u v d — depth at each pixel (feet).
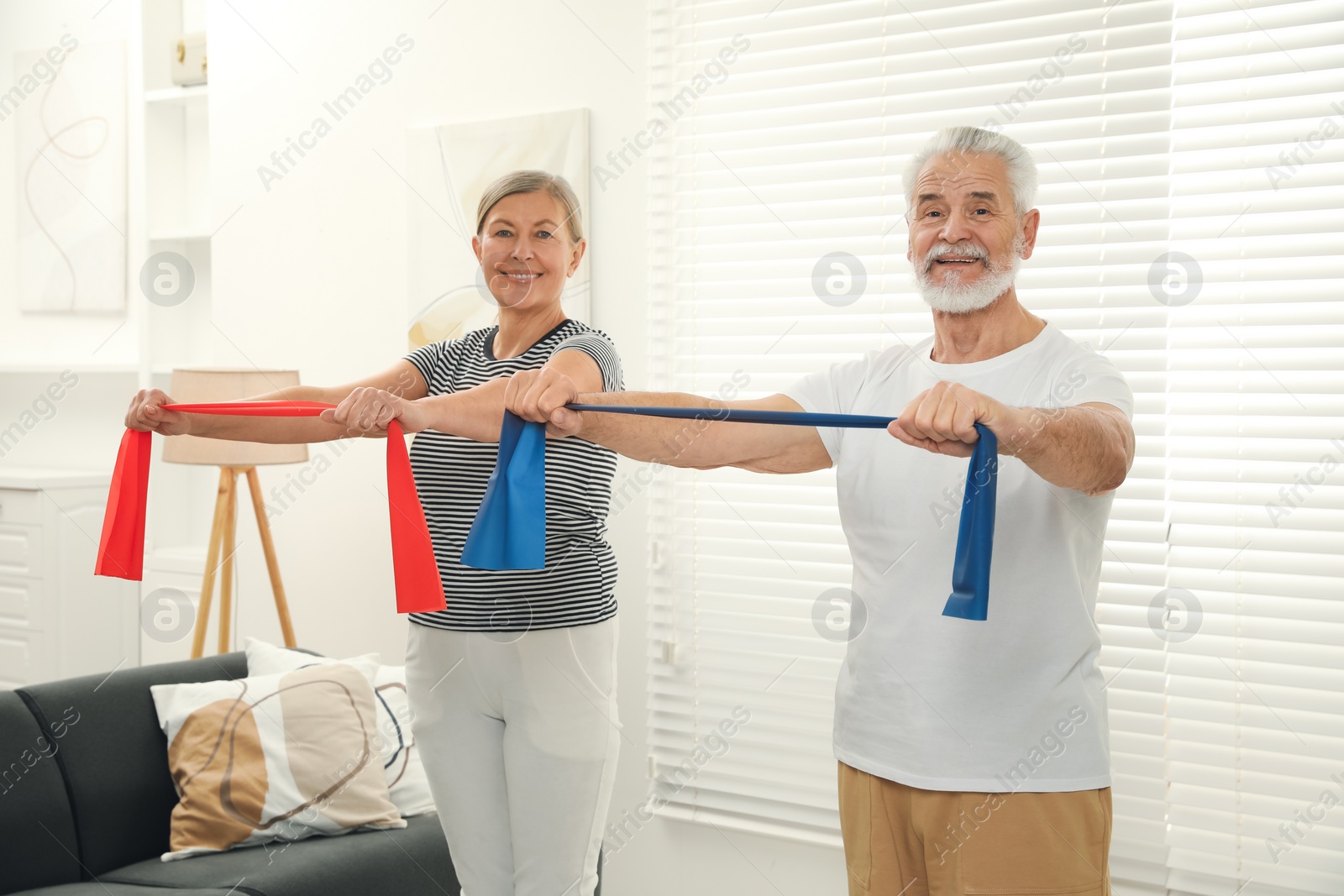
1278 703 6.51
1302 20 6.31
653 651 8.36
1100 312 6.86
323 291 9.98
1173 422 6.71
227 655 8.23
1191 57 6.57
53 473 11.97
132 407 5.14
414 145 9.34
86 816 6.79
